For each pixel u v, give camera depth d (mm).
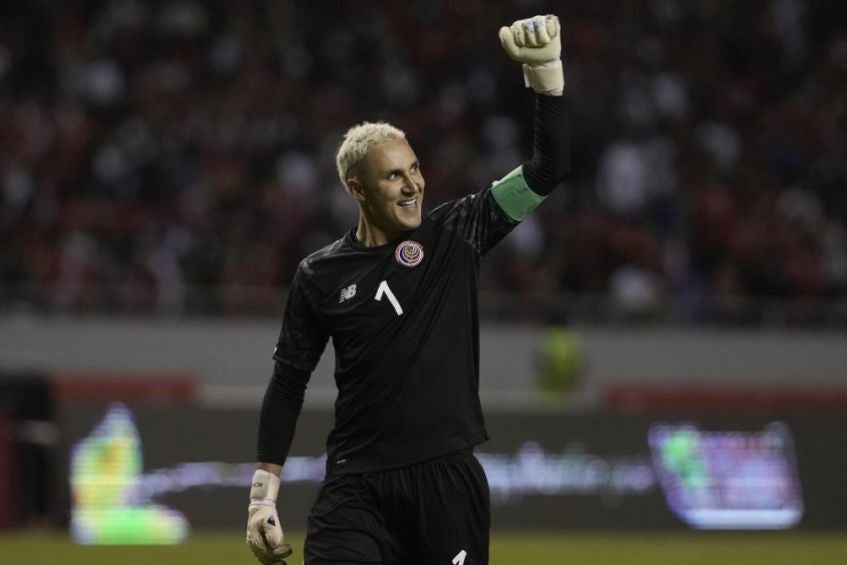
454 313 15172
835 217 64625
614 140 64750
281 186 58938
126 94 62531
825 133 68875
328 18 69062
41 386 44156
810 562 37094
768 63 72062
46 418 43906
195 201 57469
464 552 15023
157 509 43562
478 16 70750
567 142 15492
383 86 66375
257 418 44906
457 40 69312
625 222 60719
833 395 54594
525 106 67500
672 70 70375
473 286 15398
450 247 15359
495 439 45781
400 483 14922
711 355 57188
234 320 54438
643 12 72438
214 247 55406
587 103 65438
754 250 60781
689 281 58719
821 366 57969
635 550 40031
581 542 42562
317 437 44375
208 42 66188
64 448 43719
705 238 61062
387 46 68375
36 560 35250
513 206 15508
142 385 50969
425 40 69000
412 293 15062
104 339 53094
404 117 65000
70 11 65812
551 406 46562
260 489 15648
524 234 57906
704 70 70938
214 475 44125
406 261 15125
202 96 63281
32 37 63844
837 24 74250
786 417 48281
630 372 56375
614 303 57031
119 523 43250
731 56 71938
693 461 47031
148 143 59469
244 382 54062
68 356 52719
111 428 44094
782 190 65375
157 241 55531
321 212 57844
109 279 54156
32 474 43469
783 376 57562
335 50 67438
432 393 14938
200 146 60406
